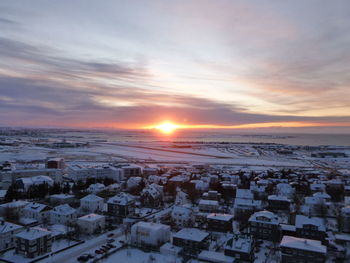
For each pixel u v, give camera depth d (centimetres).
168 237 11338
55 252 10025
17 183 19538
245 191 17288
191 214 13400
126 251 10319
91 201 14988
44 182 19000
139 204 16562
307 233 11062
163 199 17950
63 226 12488
